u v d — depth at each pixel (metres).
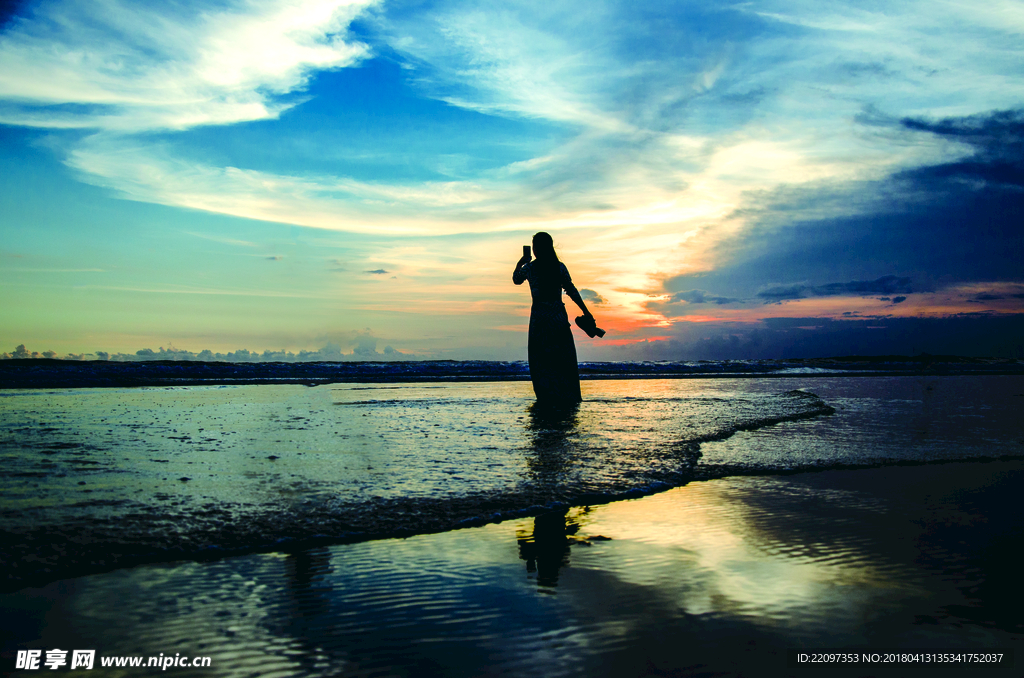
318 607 2.49
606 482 4.59
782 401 11.25
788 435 7.05
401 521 3.61
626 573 2.91
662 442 6.30
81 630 2.25
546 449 5.87
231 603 2.52
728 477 4.97
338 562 3.01
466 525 3.61
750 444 6.41
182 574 2.82
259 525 3.46
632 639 2.21
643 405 10.39
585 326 10.31
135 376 19.14
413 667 2.00
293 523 3.50
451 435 6.76
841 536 3.48
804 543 3.35
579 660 2.05
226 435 6.71
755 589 2.71
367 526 3.51
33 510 3.58
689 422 7.95
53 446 5.84
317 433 6.91
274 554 3.10
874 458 5.68
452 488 4.34
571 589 2.71
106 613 2.39
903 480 4.89
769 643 2.19
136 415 8.84
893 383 18.86
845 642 2.20
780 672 1.97
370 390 14.95
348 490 4.22
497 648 2.15
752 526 3.67
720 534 3.52
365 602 2.55
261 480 4.46
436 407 10.12
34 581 2.69
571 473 4.86
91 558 2.94
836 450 6.04
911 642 2.21
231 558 3.04
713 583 2.79
